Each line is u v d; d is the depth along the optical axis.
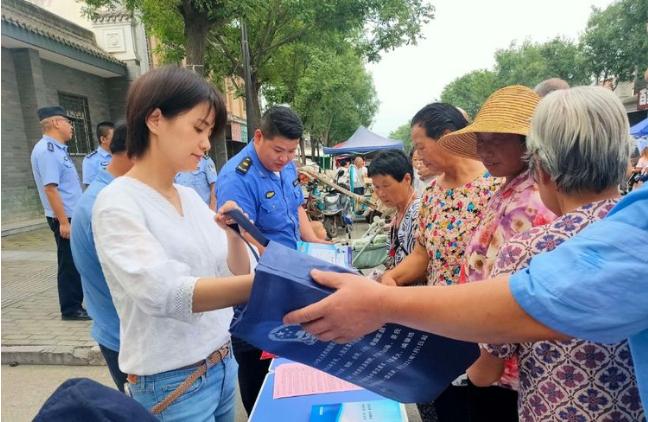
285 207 2.36
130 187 1.17
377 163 2.28
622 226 0.68
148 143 1.20
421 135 1.78
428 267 1.95
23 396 2.95
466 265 1.46
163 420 1.21
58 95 10.37
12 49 8.97
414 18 10.09
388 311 0.76
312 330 0.79
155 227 1.16
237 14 7.58
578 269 0.67
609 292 0.65
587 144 0.85
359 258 3.91
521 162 1.28
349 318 0.76
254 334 0.84
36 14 9.83
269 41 10.90
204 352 1.26
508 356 1.05
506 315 0.72
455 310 0.74
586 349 0.90
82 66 10.75
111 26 11.88
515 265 0.94
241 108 22.70
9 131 8.84
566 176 0.89
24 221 9.14
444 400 1.81
